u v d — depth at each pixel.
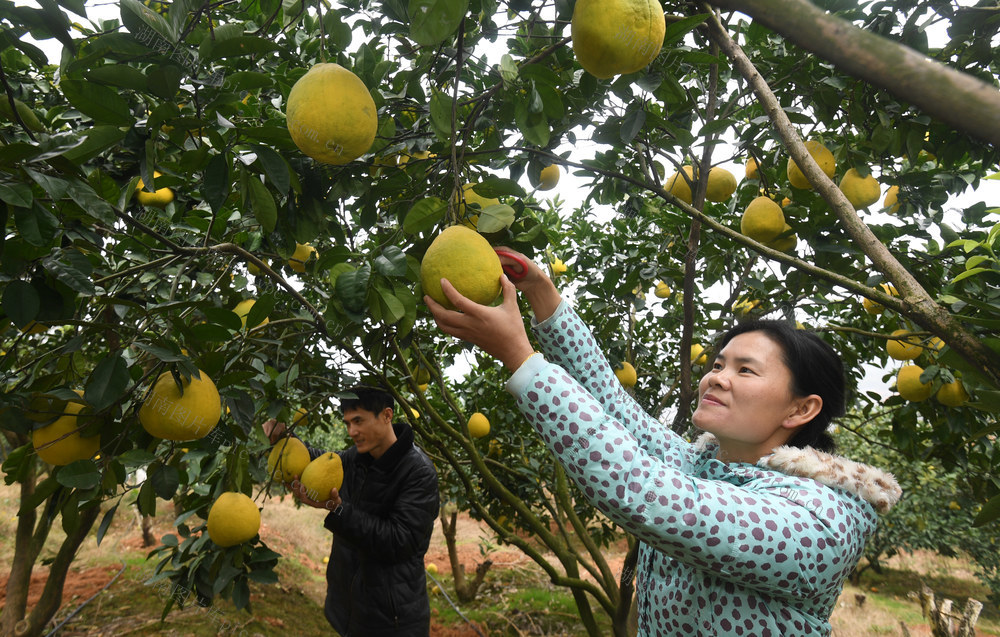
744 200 3.33
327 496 2.69
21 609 4.17
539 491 5.21
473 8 1.64
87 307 2.28
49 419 1.62
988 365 1.24
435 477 3.27
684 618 1.30
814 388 1.39
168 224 2.66
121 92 1.98
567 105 2.02
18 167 1.16
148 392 1.62
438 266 1.30
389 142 1.91
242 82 1.37
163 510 9.45
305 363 2.54
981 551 9.62
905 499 9.51
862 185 2.69
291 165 1.78
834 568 1.13
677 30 1.53
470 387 5.70
